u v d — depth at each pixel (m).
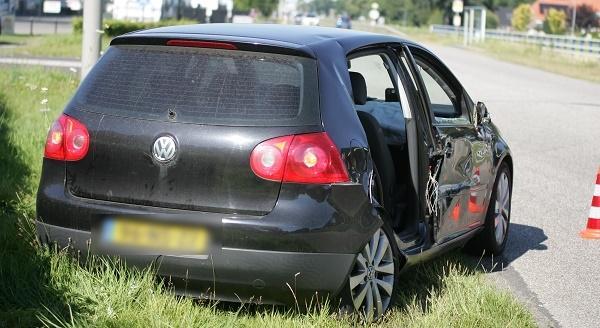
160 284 6.02
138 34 6.44
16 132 12.33
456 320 6.45
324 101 6.10
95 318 5.73
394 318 6.60
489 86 35.66
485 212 8.78
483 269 8.77
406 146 7.59
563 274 8.86
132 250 5.98
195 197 5.93
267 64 6.12
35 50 36.66
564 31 127.06
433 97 8.23
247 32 6.58
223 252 5.84
